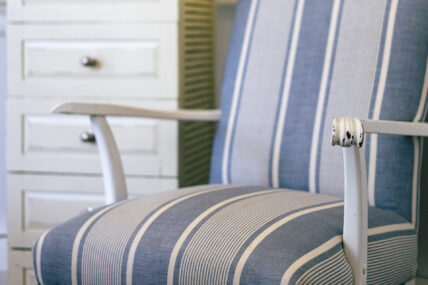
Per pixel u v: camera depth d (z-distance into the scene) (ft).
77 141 5.39
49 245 3.11
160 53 5.24
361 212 2.82
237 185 3.78
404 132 3.05
